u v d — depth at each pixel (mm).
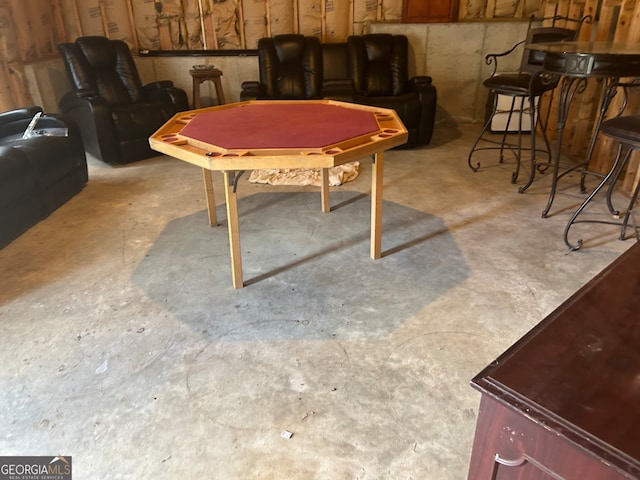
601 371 843
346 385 1752
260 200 3461
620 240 2756
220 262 2625
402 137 2373
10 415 1649
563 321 979
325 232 2945
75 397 1723
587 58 2426
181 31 5328
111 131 4172
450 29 5215
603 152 3664
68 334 2057
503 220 3059
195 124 2656
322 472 1429
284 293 2328
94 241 2887
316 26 5391
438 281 2396
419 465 1443
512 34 5191
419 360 1864
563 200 3338
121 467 1459
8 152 2887
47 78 4770
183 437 1556
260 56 4949
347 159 2109
